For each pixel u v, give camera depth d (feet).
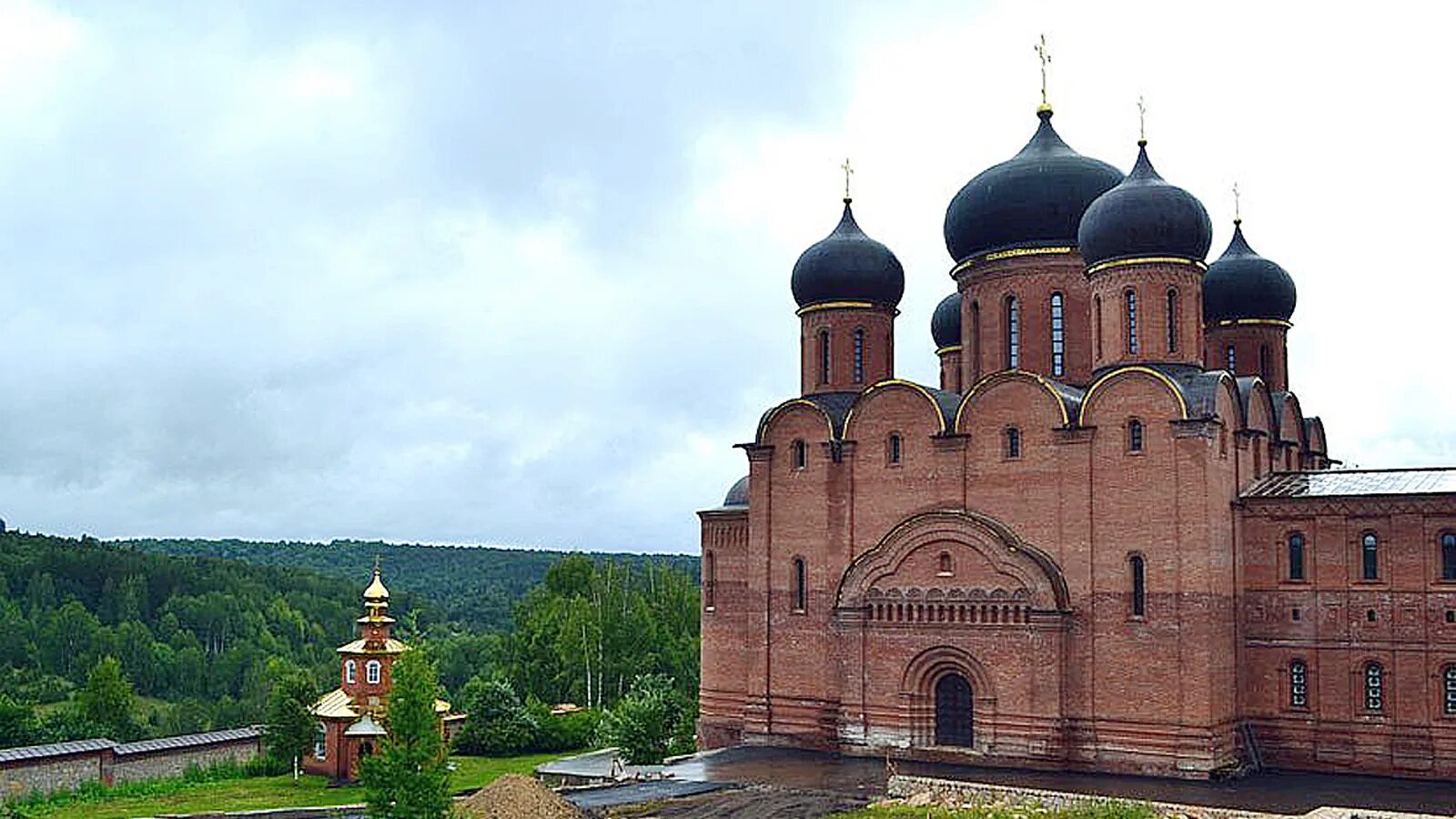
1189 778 164.14
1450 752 162.50
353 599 635.66
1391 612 167.02
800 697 199.72
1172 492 168.76
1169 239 179.01
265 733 258.37
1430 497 165.17
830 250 214.07
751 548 207.21
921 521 185.06
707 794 162.91
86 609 510.17
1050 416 179.32
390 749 140.26
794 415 204.64
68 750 228.63
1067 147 212.02
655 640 346.13
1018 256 203.51
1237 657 173.78
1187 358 179.22
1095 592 173.37
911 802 157.48
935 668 183.93
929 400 190.29
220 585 568.82
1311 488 176.65
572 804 152.76
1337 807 146.20
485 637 516.73
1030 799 153.79
